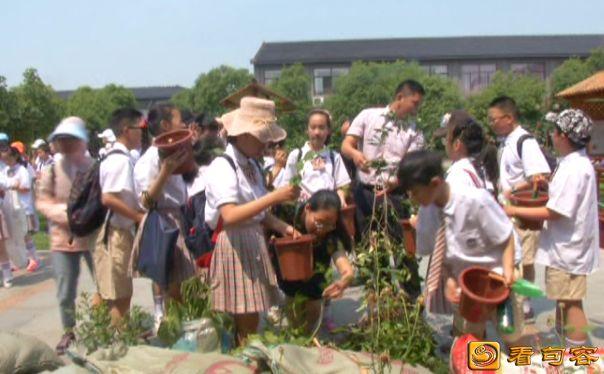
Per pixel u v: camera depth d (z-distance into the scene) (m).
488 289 3.62
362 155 5.30
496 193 5.17
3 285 8.07
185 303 4.28
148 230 4.46
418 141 5.38
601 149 18.47
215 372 3.54
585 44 56.50
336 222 4.35
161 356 3.79
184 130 4.44
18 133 23.62
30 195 9.84
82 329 4.41
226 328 4.25
